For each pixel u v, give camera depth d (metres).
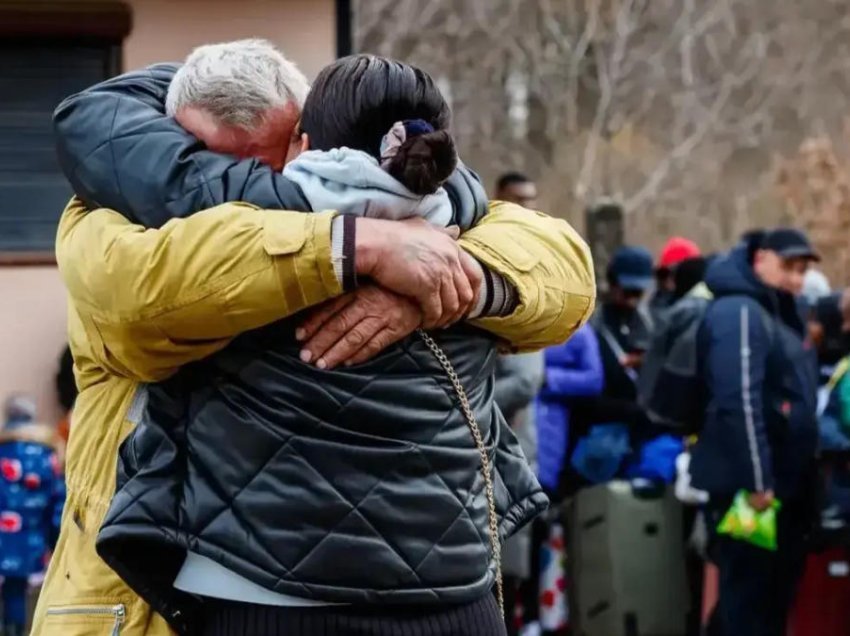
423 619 3.78
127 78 4.02
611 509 10.11
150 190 3.74
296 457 3.67
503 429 4.14
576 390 10.02
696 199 32.16
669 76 31.55
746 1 31.95
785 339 8.74
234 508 3.68
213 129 3.85
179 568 3.84
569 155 30.66
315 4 9.77
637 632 10.16
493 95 29.75
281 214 3.64
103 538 3.73
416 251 3.66
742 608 8.88
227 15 9.71
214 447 3.71
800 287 8.90
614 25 30.81
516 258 3.90
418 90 3.82
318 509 3.66
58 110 3.93
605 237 14.54
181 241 3.62
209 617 3.83
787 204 27.50
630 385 10.23
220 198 3.71
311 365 3.68
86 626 3.94
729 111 32.16
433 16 29.44
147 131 3.81
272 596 3.69
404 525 3.70
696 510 10.20
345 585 3.67
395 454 3.71
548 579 10.32
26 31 9.51
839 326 9.99
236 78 3.86
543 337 4.04
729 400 8.60
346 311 3.68
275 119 3.89
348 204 3.69
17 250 9.66
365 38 28.56
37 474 9.38
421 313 3.71
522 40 29.86
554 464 10.05
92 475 3.99
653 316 11.79
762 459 8.55
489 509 3.90
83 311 3.75
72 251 3.77
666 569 10.16
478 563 3.83
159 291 3.61
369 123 3.79
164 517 3.73
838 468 8.76
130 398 3.96
